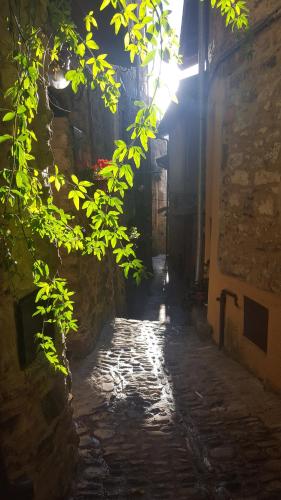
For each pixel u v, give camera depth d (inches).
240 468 105.0
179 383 168.7
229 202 197.6
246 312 181.3
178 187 466.9
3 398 70.1
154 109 63.6
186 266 475.8
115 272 332.5
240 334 188.9
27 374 76.4
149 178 636.1
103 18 173.9
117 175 74.7
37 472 78.1
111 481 99.4
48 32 94.4
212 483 98.8
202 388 162.4
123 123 425.4
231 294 195.2
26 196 65.2
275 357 152.4
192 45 353.7
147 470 104.6
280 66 146.2
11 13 69.7
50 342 77.0
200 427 128.6
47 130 89.0
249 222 175.2
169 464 107.5
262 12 156.2
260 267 165.5
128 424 131.0
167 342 236.8
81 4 159.2
